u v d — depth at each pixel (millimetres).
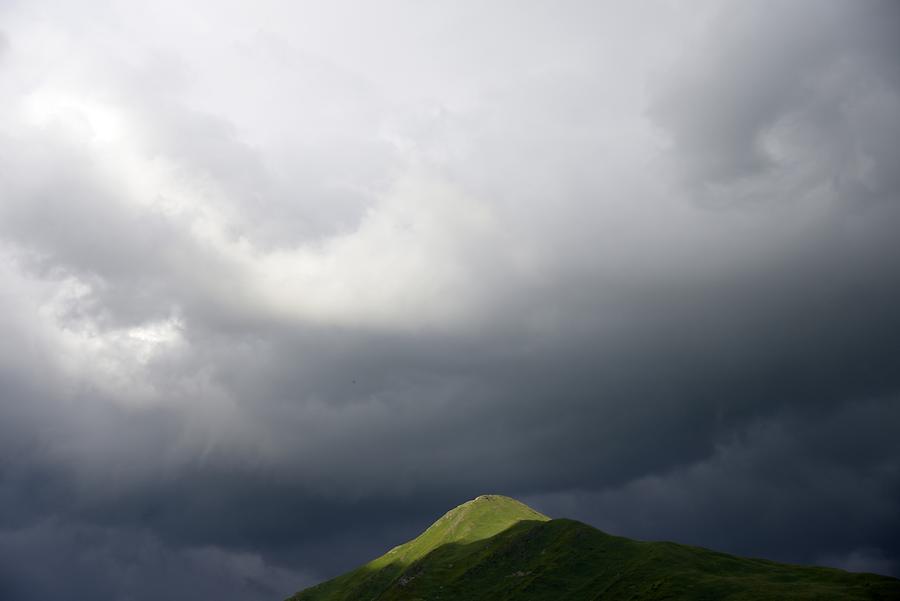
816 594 172500
